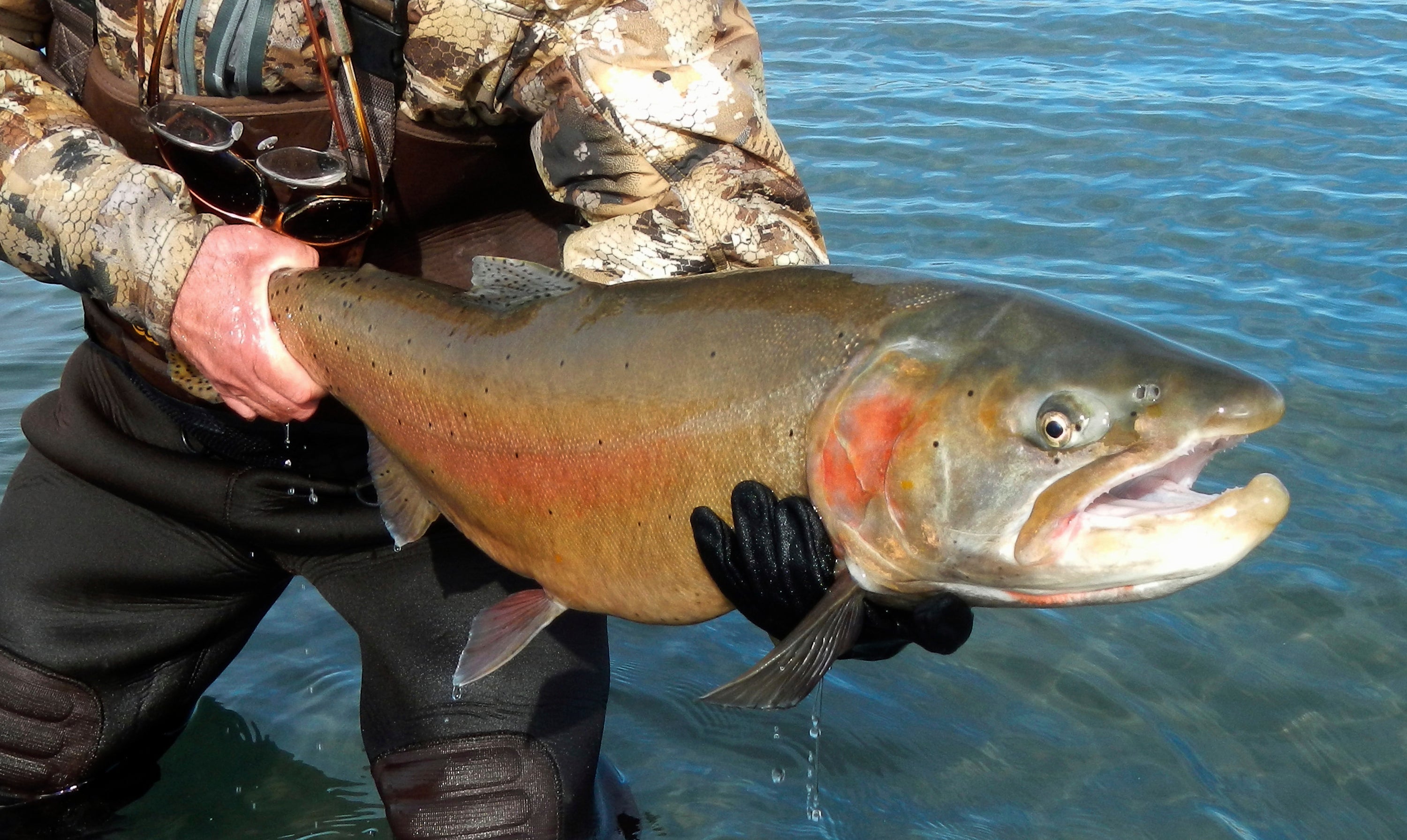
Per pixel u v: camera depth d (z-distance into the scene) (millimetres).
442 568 1197
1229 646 1463
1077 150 2758
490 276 969
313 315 1025
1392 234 2354
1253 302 2117
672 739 1386
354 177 1062
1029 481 788
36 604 1231
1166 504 784
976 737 1370
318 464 1174
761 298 875
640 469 890
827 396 830
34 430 1233
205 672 1329
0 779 1249
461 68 999
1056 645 1488
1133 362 782
